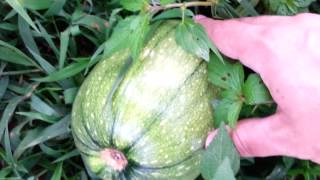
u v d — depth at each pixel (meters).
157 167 0.36
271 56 0.34
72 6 0.44
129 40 0.34
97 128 0.36
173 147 0.35
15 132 0.42
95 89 0.36
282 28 0.34
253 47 0.34
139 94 0.35
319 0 0.45
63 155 0.42
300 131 0.34
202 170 0.34
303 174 0.44
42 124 0.43
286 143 0.35
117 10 0.40
